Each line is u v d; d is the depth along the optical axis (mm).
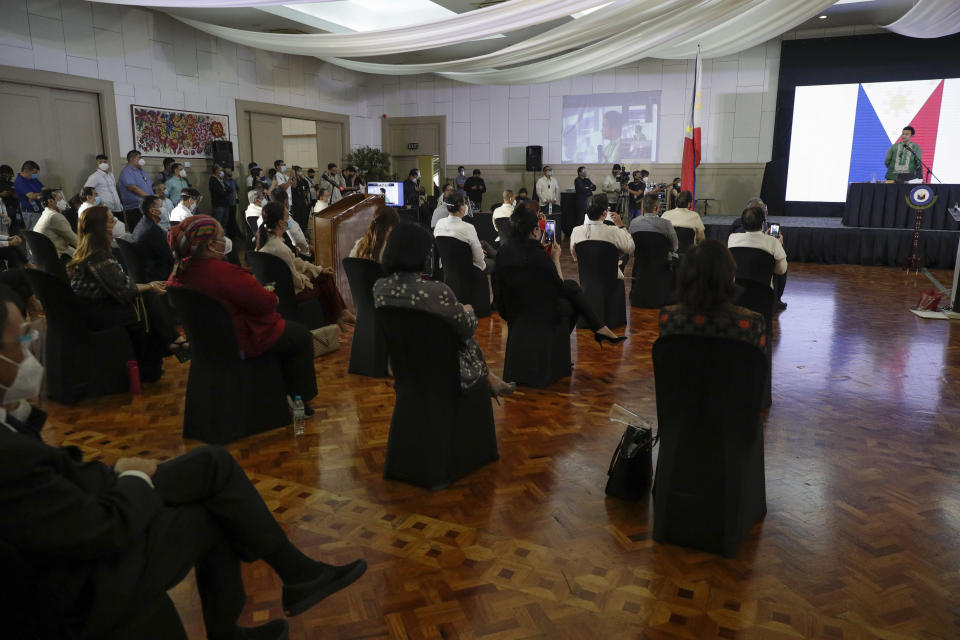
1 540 1085
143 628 1271
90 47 8648
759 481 2344
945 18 8586
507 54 8695
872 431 3227
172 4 6531
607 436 3188
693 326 2066
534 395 3789
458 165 15070
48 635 1177
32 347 1304
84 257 3596
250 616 1852
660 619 1843
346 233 5770
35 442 1131
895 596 1937
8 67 7691
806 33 11984
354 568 1744
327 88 13688
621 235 5250
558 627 1812
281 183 10914
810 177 12352
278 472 2801
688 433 2178
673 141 13383
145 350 3984
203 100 10523
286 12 9148
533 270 3662
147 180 8914
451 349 2490
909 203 8469
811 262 9508
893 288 7332
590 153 14055
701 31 8289
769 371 3482
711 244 2057
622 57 8945
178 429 3262
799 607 1890
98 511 1165
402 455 2688
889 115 11539
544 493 2615
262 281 4219
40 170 8250
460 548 2215
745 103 12672
